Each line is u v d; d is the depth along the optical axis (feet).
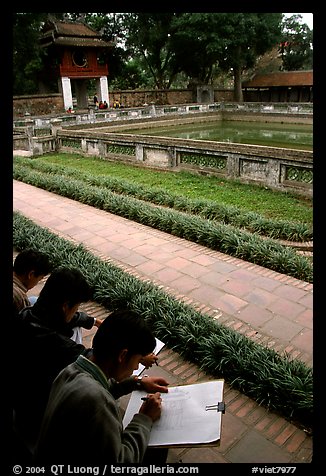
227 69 124.67
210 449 8.12
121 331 5.39
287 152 29.30
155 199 28.45
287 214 25.59
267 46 115.96
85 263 16.58
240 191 31.35
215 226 20.98
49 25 101.81
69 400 4.98
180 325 12.09
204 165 36.76
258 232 22.15
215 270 17.31
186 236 21.20
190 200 26.94
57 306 6.82
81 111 101.35
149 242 20.81
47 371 6.55
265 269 17.43
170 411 6.56
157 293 14.02
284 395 9.29
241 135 92.84
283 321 13.28
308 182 28.78
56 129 55.01
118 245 20.42
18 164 43.55
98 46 103.71
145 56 123.54
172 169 39.32
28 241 19.22
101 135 46.80
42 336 6.59
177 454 8.02
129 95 118.32
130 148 43.62
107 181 33.06
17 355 6.55
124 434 5.83
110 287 14.40
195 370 10.78
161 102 124.16
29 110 97.96
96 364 5.51
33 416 6.60
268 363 10.16
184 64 123.34
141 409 6.46
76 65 103.86
